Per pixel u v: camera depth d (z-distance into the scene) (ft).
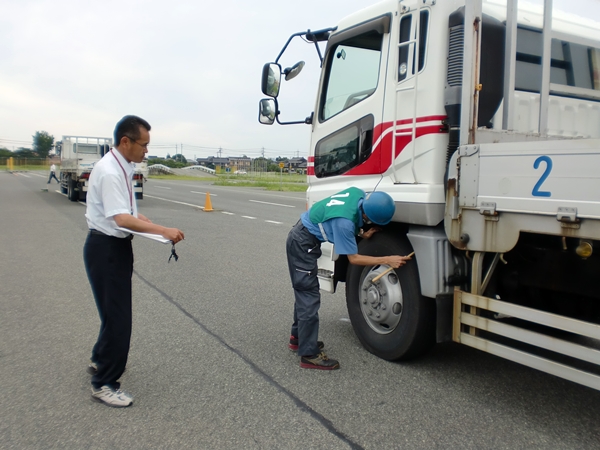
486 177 10.55
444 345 15.65
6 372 13.17
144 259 28.76
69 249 30.99
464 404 11.62
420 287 12.69
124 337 11.35
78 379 12.80
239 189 104.83
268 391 12.23
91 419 10.79
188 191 93.40
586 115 15.02
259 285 22.99
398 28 13.26
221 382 12.73
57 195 76.28
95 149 74.79
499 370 13.66
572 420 10.91
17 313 18.26
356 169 14.82
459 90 11.98
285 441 9.95
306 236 13.48
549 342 9.78
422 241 12.43
